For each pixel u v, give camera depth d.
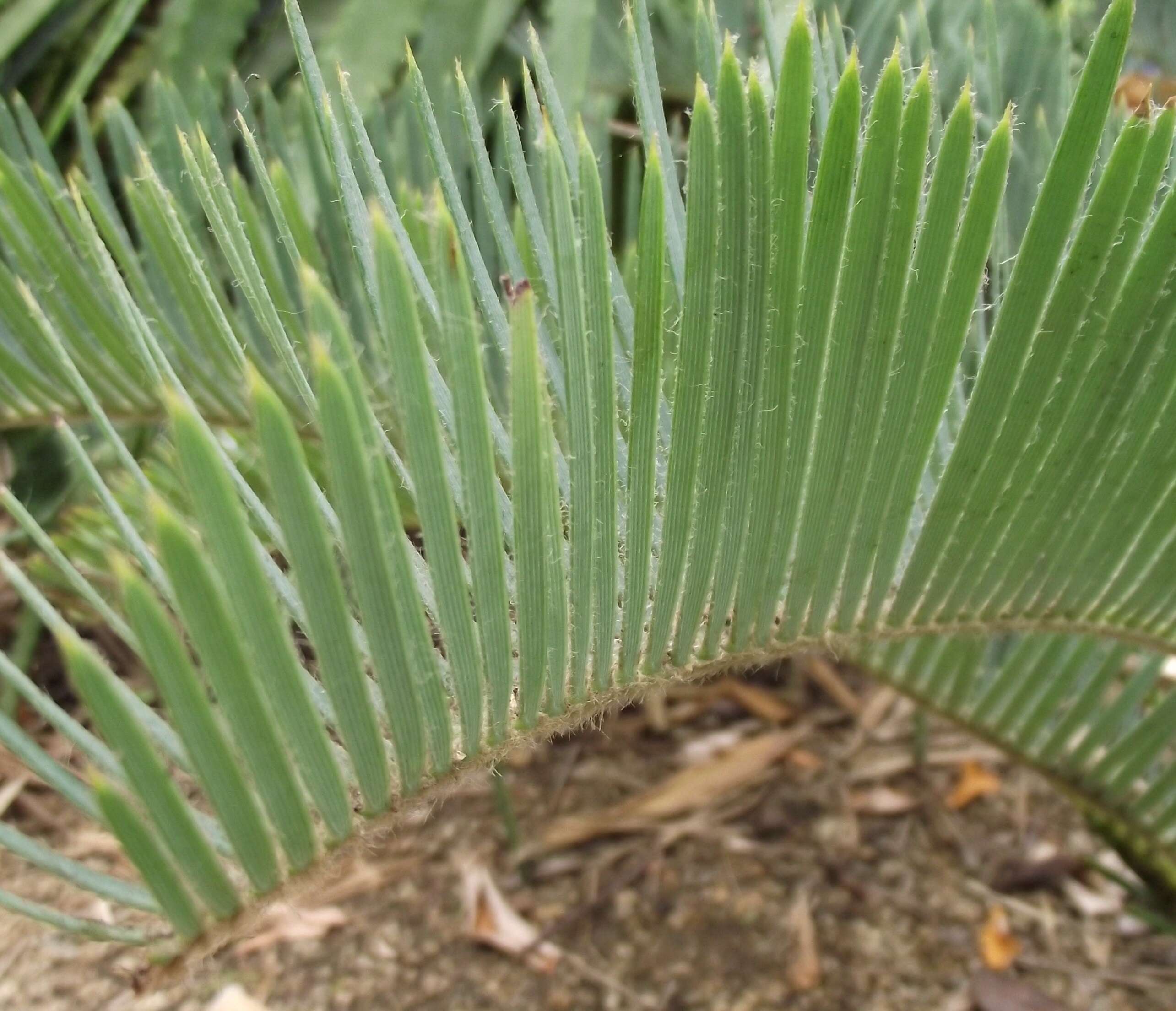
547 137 0.19
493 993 0.44
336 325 0.17
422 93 0.23
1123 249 0.22
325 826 0.19
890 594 0.26
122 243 0.34
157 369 0.20
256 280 0.21
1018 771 0.53
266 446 0.16
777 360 0.21
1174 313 0.23
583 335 0.19
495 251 0.41
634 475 0.21
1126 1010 0.43
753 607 0.24
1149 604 0.27
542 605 0.20
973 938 0.46
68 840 0.47
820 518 0.23
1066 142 0.21
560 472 0.24
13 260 0.38
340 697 0.19
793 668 0.57
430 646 0.19
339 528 0.20
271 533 0.21
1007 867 0.49
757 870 0.49
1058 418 0.24
